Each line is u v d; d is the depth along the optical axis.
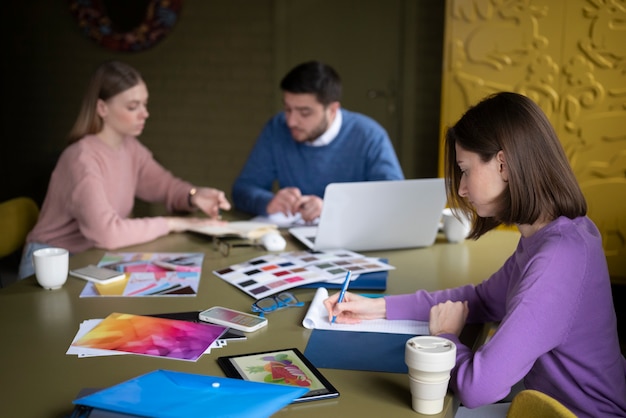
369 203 1.91
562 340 1.20
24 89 5.63
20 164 5.73
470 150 1.24
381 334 1.37
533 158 1.20
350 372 1.19
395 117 4.93
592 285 1.21
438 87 4.79
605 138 3.51
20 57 5.58
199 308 1.52
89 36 5.41
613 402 1.25
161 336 1.34
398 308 1.46
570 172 1.23
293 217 2.42
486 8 3.61
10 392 1.12
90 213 2.10
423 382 1.04
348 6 4.90
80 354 1.26
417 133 4.89
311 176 2.72
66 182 2.21
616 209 3.54
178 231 2.23
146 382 0.98
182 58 5.32
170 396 0.94
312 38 5.02
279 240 1.98
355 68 4.95
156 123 5.48
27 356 1.26
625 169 3.49
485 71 3.66
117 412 0.90
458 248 2.06
